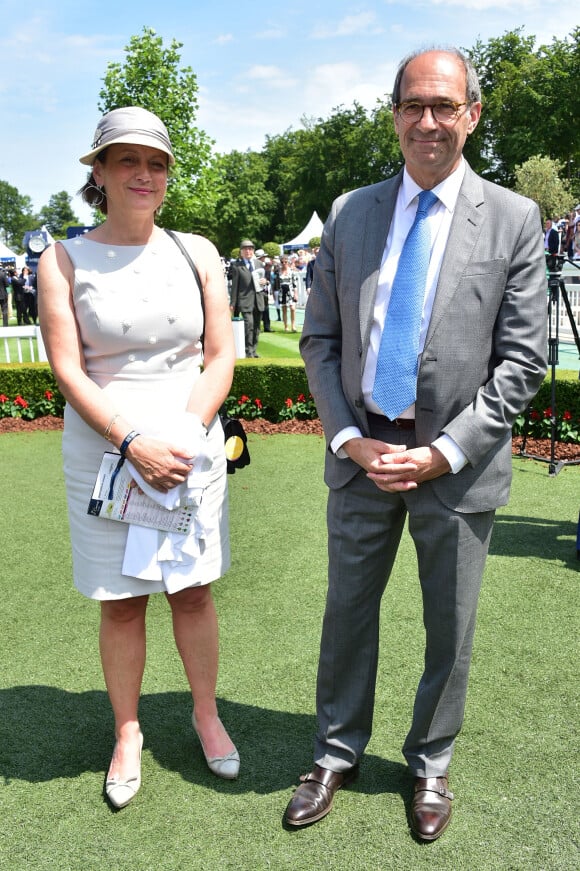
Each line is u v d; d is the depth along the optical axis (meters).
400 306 2.17
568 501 5.62
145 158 2.30
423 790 2.41
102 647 2.57
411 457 2.14
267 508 5.64
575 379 7.28
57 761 2.76
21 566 4.65
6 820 2.45
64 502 5.98
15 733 2.93
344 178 62.91
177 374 2.48
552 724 2.91
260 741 2.85
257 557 4.68
